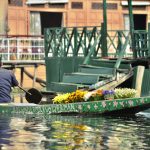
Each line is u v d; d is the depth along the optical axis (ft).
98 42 104.12
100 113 74.23
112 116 73.92
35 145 50.29
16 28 157.48
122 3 166.91
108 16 166.20
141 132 59.11
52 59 107.34
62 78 103.86
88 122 66.49
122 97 76.38
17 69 140.46
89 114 73.92
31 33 160.04
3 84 74.02
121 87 90.58
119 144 51.78
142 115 75.56
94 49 100.27
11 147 49.26
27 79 140.36
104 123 66.08
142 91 89.66
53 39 107.65
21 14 158.10
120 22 167.12
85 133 57.52
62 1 162.81
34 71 132.87
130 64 90.89
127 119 70.69
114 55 106.83
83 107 73.67
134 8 168.96
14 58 133.59
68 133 57.21
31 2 159.33
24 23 158.51
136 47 96.63
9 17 155.94
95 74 92.02
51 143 51.37
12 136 54.60
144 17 170.81
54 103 76.54
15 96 107.04
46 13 166.30
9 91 74.64
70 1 163.84
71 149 48.96
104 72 92.17
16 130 58.34
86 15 165.27
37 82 135.95
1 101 73.67
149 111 78.95
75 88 90.02
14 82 75.82
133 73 89.15
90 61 97.76
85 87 89.15
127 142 52.80
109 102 74.33
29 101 78.95
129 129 61.26
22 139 53.01
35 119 67.67
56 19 167.12
